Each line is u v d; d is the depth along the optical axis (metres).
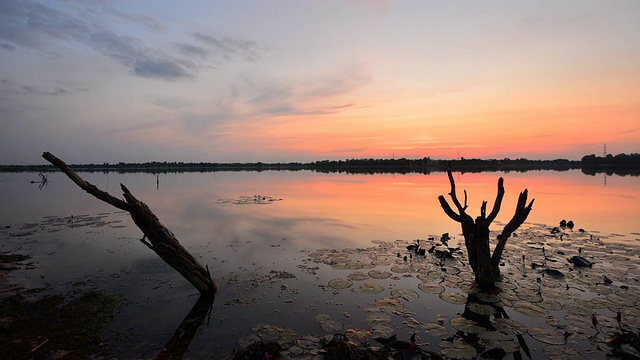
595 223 15.23
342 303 6.95
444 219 16.69
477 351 5.16
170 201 24.70
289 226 15.16
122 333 5.84
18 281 8.32
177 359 5.08
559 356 4.97
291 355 5.03
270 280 8.30
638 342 5.09
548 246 11.08
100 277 8.62
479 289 7.54
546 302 6.80
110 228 14.68
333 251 10.89
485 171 83.75
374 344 5.36
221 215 18.16
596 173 66.69
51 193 32.19
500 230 13.85
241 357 4.86
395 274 8.66
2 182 50.78
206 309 6.75
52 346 5.43
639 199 23.39
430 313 6.47
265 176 72.88
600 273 8.38
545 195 25.95
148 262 9.83
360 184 40.91
